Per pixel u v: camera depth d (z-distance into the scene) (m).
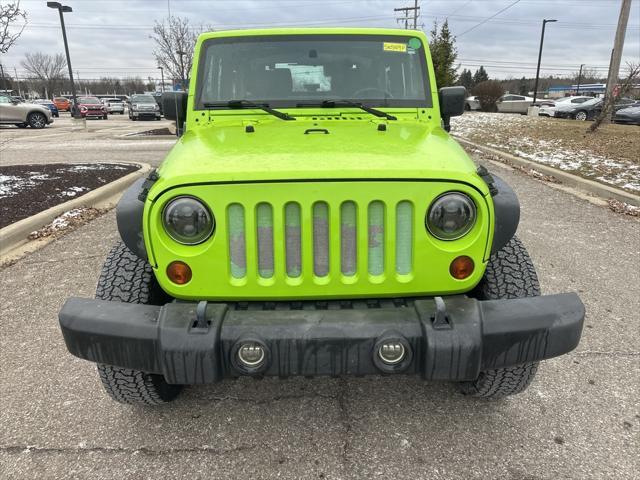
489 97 39.81
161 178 2.20
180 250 2.14
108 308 2.18
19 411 2.84
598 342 3.50
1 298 4.25
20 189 7.76
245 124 3.18
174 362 2.04
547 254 5.23
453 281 2.20
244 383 3.12
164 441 2.62
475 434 2.65
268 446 2.58
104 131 22.98
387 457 2.50
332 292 2.19
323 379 3.15
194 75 3.46
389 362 2.06
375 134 2.81
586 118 27.64
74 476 2.39
